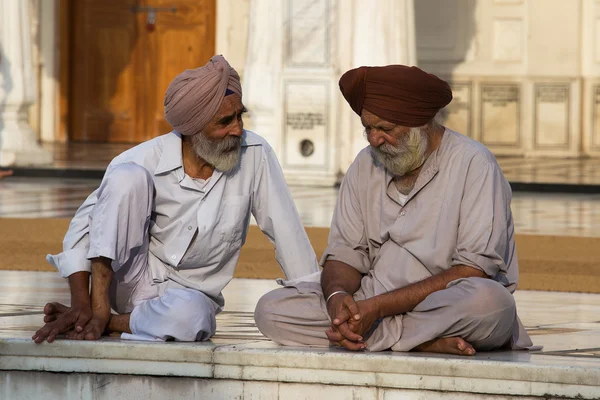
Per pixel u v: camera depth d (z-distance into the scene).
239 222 8.32
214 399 7.40
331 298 7.60
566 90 36.62
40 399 7.62
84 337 7.70
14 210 20.42
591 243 16.91
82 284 7.98
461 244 7.57
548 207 23.31
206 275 8.45
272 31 27.94
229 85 7.81
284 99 26.75
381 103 7.38
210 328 7.98
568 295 12.32
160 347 7.44
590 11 36.53
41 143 38.78
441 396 7.04
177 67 39.75
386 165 7.64
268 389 7.32
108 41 39.94
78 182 27.69
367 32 26.33
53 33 39.75
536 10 36.50
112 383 7.54
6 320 9.17
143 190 7.93
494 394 6.95
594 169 31.84
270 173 8.42
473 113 36.88
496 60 36.75
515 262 8.02
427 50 36.94
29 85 29.27
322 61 26.59
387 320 7.64
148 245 8.38
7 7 28.94
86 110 40.25
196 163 8.20
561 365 6.89
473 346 7.57
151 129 40.06
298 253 8.39
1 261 14.32
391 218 7.87
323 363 7.21
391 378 7.11
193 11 39.44
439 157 7.71
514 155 36.81
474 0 36.62
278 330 7.84
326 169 26.73
